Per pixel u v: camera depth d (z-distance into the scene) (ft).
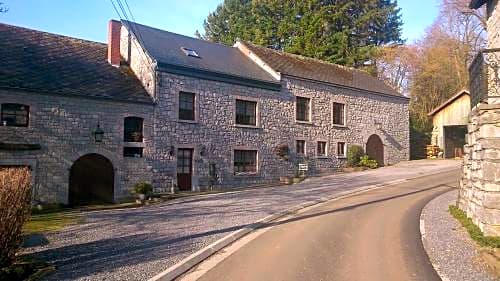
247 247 27.27
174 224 35.14
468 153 33.83
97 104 54.90
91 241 28.50
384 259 24.09
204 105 65.67
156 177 59.36
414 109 121.29
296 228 33.12
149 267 22.02
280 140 76.54
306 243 28.17
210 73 66.08
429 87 122.21
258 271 21.95
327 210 41.47
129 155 57.57
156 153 59.57
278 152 75.41
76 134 53.01
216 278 20.83
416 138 110.01
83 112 53.78
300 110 81.30
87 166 54.03
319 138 83.30
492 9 42.96
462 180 37.22
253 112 73.31
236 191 62.23
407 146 102.17
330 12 127.24
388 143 97.55
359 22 132.05
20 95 49.34
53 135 51.26
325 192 55.83
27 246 26.81
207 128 65.77
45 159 50.52
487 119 27.22
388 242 28.17
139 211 44.52
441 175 71.31
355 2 133.28
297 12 129.90
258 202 48.29
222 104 68.18
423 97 122.42
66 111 52.47
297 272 21.72
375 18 133.08
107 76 60.80
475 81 35.55
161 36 72.49
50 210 47.55
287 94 78.54
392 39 141.90
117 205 50.60
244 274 21.44
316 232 31.53
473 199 31.35
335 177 75.41
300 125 80.18
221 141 67.46
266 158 74.02
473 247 26.05
